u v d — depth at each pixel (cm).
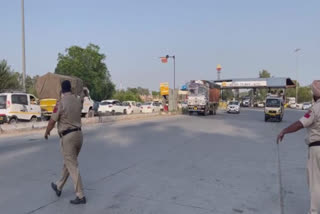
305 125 366
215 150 972
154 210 448
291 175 659
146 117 2766
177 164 757
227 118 2703
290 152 953
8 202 475
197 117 2828
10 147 994
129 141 1153
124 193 525
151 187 562
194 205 471
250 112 4103
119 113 3123
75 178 466
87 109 2239
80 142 476
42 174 645
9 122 1568
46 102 1934
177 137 1288
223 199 500
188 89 3162
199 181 605
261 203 484
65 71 5184
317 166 367
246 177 639
